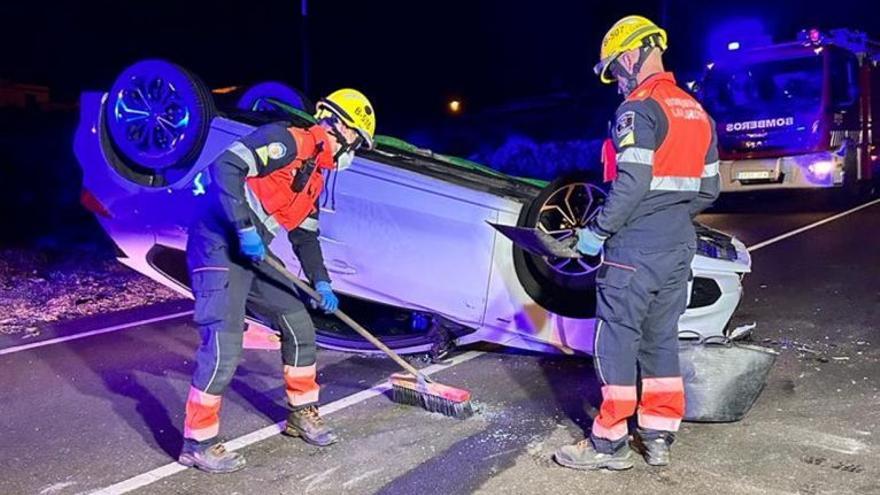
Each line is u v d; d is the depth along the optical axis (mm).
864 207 10812
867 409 3969
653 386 3451
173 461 3709
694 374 3771
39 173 13242
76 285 8047
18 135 15156
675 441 3703
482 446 3742
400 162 5148
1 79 24047
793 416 3924
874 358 4727
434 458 3633
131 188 5191
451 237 4641
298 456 3717
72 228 11305
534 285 4484
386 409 4266
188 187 4969
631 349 3359
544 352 4789
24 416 4355
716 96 11352
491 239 4551
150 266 5391
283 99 6234
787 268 7266
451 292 4695
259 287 3764
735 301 4594
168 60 4965
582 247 3264
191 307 7020
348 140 3639
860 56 10961
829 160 10445
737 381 3766
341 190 4902
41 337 6082
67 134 15492
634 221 3271
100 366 5250
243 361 5160
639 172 3107
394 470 3531
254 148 3359
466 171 5504
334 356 5254
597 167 16500
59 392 4742
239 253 3559
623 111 3189
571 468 3473
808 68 10672
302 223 3922
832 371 4543
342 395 4516
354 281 4945
